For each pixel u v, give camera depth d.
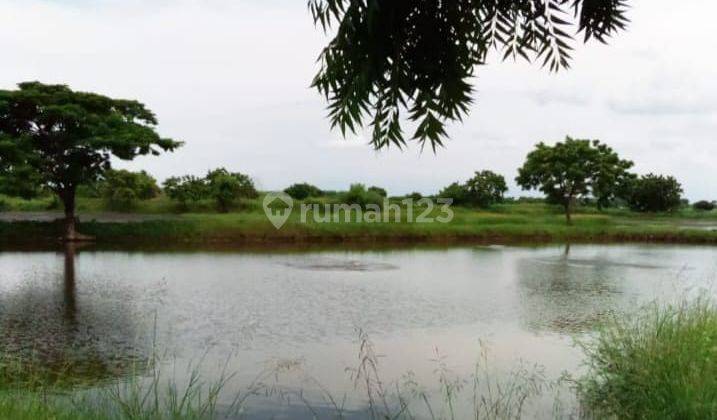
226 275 17.12
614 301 13.64
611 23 2.98
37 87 26.69
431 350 8.90
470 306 12.82
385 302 13.16
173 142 28.67
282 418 5.89
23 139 25.27
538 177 44.09
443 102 2.89
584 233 34.56
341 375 7.47
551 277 17.89
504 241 32.84
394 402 6.45
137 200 45.31
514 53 3.03
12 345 8.72
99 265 18.86
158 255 22.17
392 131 2.86
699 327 6.39
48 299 12.74
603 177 43.00
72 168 25.94
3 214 39.06
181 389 6.74
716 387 4.93
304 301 13.12
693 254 26.30
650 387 5.54
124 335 9.50
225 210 44.81
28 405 4.70
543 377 7.41
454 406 6.30
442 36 2.91
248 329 10.18
